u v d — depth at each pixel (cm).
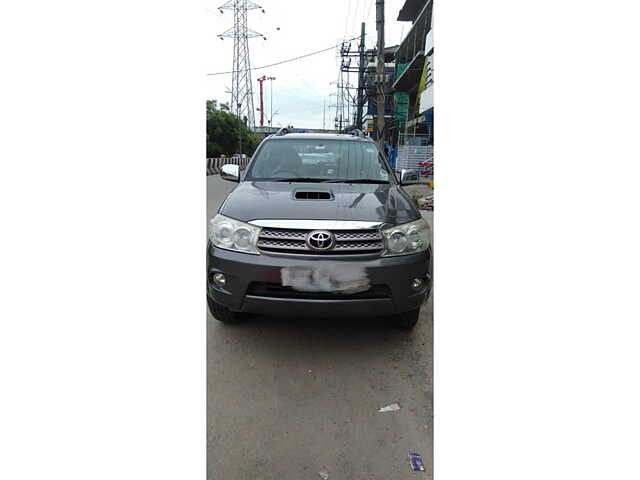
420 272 232
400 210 248
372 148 347
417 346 260
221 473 167
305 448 179
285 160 323
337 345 260
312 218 226
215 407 203
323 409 203
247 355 247
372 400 209
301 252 221
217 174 1584
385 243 226
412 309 235
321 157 327
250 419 195
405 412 201
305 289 219
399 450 179
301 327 281
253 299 224
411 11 1702
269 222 225
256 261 221
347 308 221
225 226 233
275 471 168
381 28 998
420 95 1491
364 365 239
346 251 221
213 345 257
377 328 282
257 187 280
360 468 170
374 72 2219
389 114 2208
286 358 245
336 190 273
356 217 229
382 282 222
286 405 205
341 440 184
